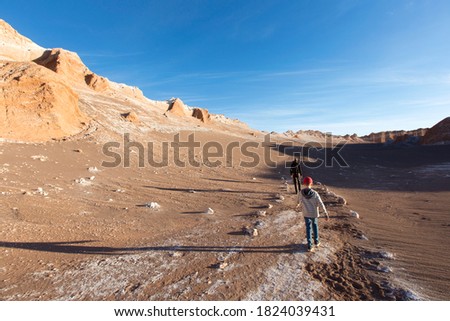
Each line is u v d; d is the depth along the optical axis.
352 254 5.32
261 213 8.62
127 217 8.09
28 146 15.79
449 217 8.13
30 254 5.25
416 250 5.47
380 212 8.98
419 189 13.65
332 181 17.62
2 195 8.57
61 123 20.27
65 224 7.02
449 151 38.84
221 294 3.94
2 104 17.12
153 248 5.77
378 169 25.62
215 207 9.82
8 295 3.89
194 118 65.81
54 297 3.87
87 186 11.51
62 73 36.97
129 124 29.33
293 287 4.10
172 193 12.01
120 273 4.61
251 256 5.30
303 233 6.73
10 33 37.66
